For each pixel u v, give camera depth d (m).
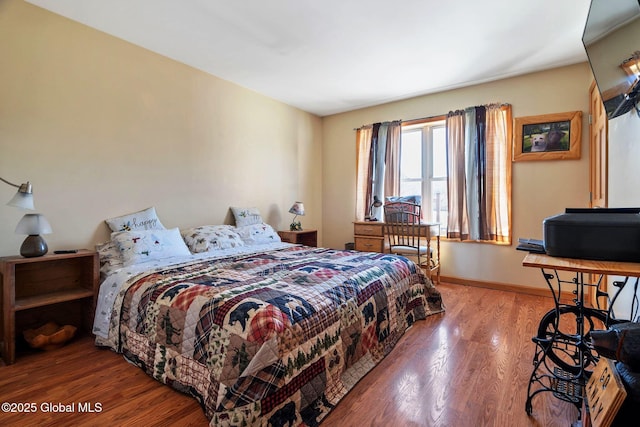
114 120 2.65
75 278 2.40
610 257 1.20
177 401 1.53
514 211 3.48
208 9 2.24
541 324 1.72
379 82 3.59
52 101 2.31
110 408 1.48
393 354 2.05
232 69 3.27
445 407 1.52
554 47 2.77
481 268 3.69
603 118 2.47
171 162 3.06
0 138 2.09
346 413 1.47
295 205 4.26
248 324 1.34
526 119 3.36
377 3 2.16
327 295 1.71
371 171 4.43
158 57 2.93
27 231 1.97
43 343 2.03
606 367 0.98
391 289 2.25
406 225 3.68
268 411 1.25
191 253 2.84
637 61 1.31
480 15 2.29
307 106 4.52
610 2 1.49
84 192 2.48
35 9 2.22
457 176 3.75
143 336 1.79
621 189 1.95
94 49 2.52
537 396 1.60
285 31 2.52
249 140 3.86
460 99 3.79
